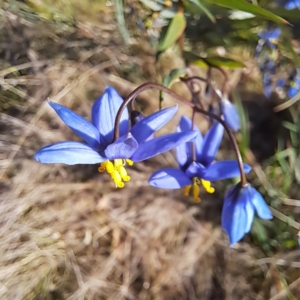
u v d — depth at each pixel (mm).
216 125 54
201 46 83
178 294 86
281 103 89
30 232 80
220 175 53
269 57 82
